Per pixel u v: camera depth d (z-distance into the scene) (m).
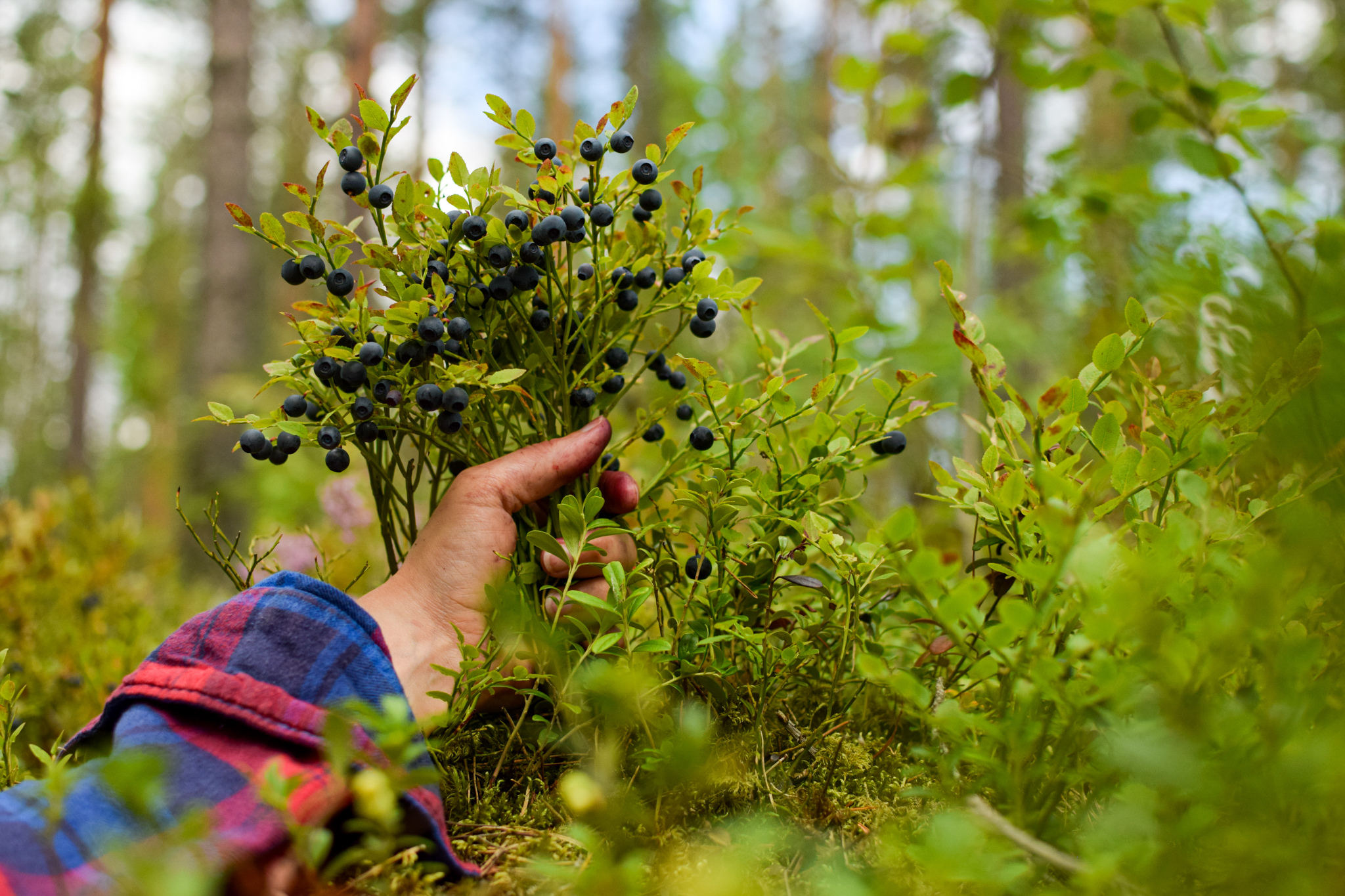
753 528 0.46
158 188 7.32
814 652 0.46
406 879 0.38
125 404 7.01
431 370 0.44
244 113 3.60
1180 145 0.62
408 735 0.34
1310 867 0.31
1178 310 0.40
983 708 0.43
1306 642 0.32
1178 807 0.34
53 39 4.83
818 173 3.56
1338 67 1.02
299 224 0.43
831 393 0.47
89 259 4.73
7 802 0.36
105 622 0.93
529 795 0.44
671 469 0.48
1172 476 0.40
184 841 0.32
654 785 0.40
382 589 0.44
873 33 1.35
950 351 1.14
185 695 0.39
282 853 0.37
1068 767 0.39
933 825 0.34
